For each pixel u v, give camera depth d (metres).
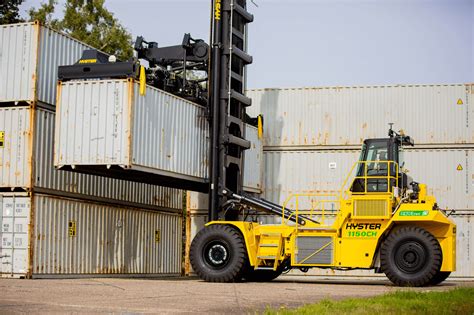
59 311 11.44
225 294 15.16
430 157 26.72
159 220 27.81
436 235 18.91
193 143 22.62
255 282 20.50
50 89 21.47
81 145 19.88
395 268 18.44
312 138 27.69
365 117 27.41
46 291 15.05
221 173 22.12
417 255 18.25
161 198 28.05
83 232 22.70
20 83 21.00
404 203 19.05
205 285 18.09
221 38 22.64
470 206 26.20
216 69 22.44
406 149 26.91
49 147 21.34
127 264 25.28
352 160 27.30
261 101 28.25
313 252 19.58
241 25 23.39
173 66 23.91
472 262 25.83
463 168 26.45
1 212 20.66
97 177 23.64
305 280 23.59
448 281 24.31
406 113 27.09
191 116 22.58
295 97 28.03
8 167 20.81
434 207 19.12
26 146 20.67
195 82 23.66
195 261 19.86
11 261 20.41
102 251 23.72
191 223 28.55
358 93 27.56
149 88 20.41
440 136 26.73
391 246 18.50
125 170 20.22
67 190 22.08
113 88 19.77
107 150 19.61
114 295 14.38
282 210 21.31
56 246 21.39
